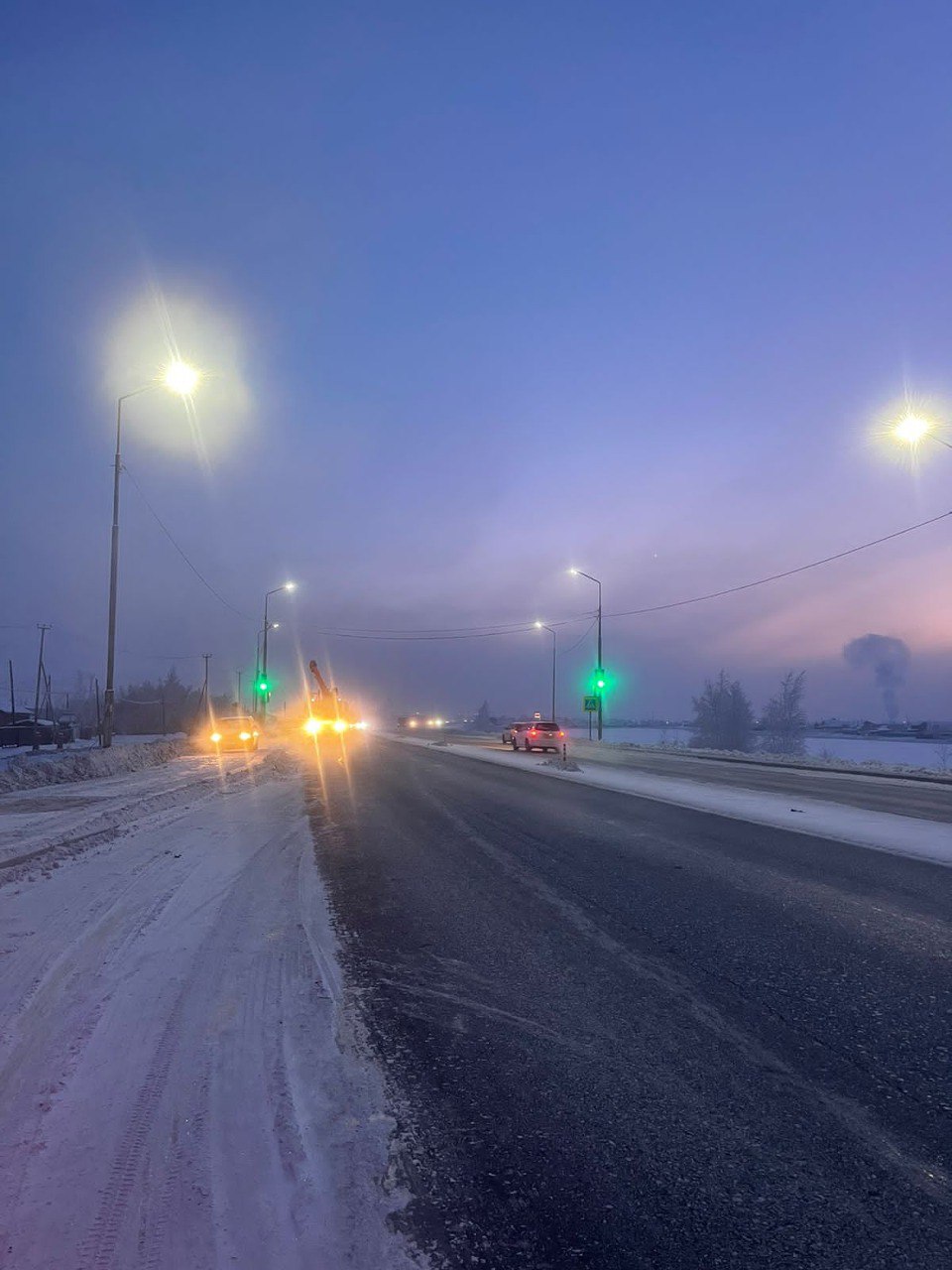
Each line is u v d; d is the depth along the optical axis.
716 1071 4.81
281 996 5.98
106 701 29.50
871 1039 5.27
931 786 26.11
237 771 27.80
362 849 12.57
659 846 12.60
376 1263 3.10
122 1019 5.48
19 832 13.49
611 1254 3.18
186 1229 3.27
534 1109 4.33
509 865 11.18
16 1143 3.92
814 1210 3.46
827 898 9.13
